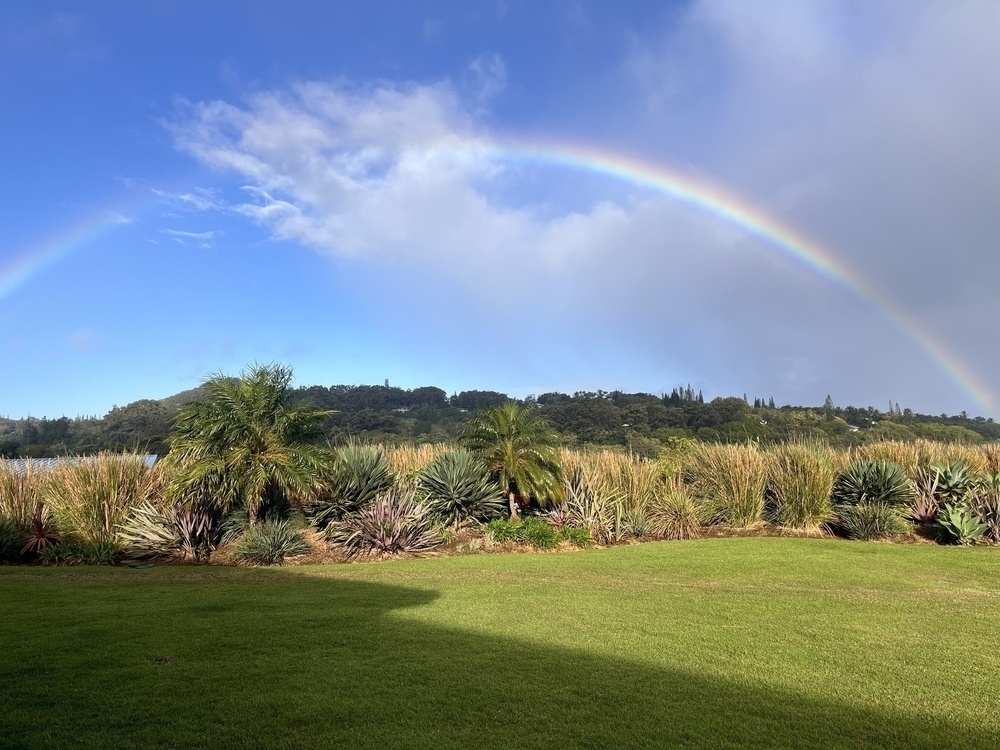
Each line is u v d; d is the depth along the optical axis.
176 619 6.64
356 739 3.95
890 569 10.80
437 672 5.11
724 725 4.24
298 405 13.62
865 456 19.98
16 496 13.03
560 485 15.30
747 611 7.36
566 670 5.21
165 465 13.74
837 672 5.29
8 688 4.65
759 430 29.05
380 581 9.30
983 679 5.16
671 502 16.36
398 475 15.09
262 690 4.68
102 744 3.82
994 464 19.53
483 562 11.48
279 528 12.15
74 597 7.82
